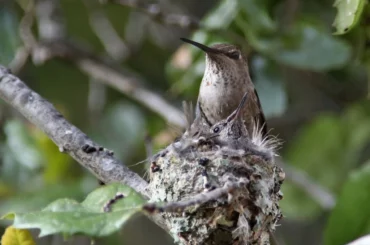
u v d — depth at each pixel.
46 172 11.08
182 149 7.45
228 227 6.71
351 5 7.08
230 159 7.26
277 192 7.47
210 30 10.50
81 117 13.32
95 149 7.20
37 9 12.74
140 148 12.31
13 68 11.95
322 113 12.95
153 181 7.25
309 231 12.85
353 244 5.93
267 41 10.26
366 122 12.84
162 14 10.70
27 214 5.66
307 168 12.80
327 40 10.45
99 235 5.43
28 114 7.45
